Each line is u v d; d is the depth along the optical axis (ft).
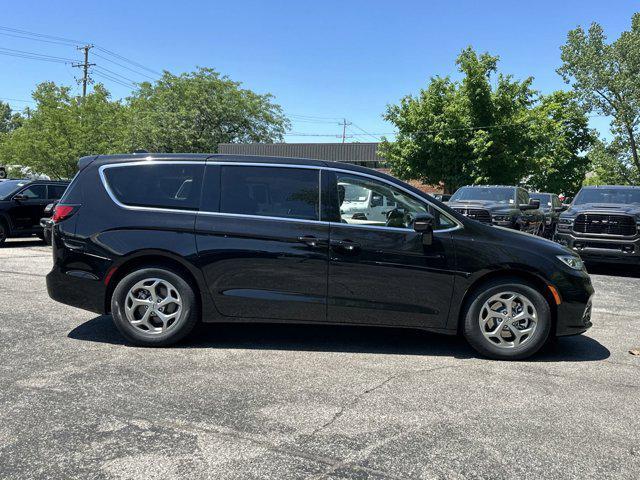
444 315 15.38
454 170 104.78
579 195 38.55
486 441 10.16
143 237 15.37
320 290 15.29
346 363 14.71
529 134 102.53
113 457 9.24
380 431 10.49
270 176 15.81
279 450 9.62
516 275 15.51
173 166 16.06
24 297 22.07
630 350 16.37
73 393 12.05
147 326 15.65
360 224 15.40
